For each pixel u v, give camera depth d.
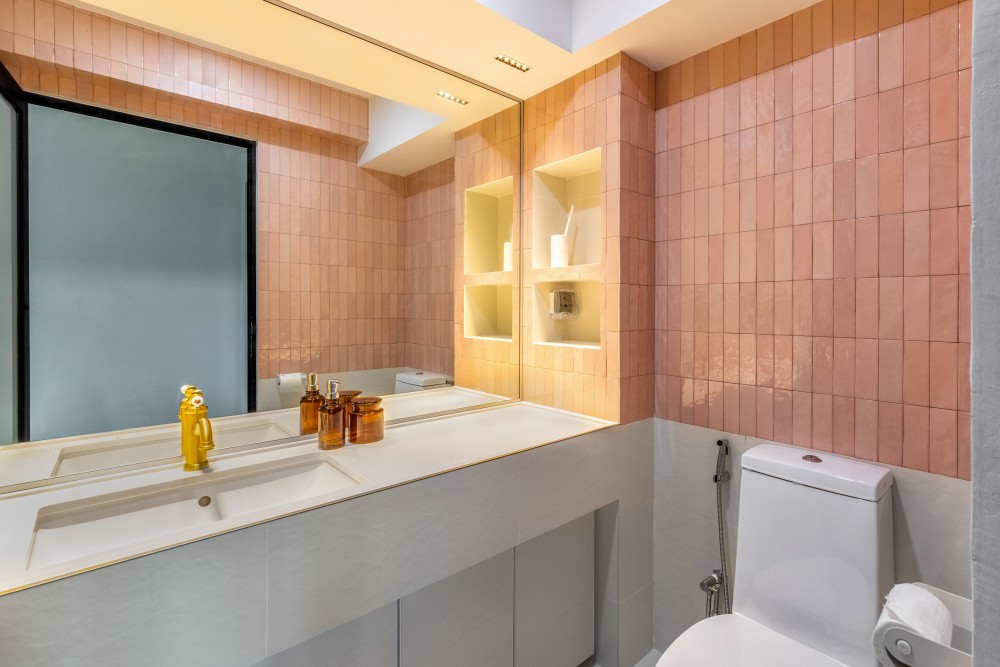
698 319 1.72
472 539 1.31
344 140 1.64
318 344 1.60
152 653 0.87
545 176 2.03
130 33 1.25
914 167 1.27
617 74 1.67
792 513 1.30
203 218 1.37
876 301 1.34
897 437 1.31
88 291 1.20
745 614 1.38
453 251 1.94
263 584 0.98
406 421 1.74
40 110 1.13
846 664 1.19
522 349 2.07
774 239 1.53
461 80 1.82
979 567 0.32
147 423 1.28
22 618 0.76
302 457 1.37
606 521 1.78
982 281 0.31
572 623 1.73
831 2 1.40
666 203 1.80
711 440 1.70
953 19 1.20
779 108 1.51
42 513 1.01
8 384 1.10
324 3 1.35
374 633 1.24
